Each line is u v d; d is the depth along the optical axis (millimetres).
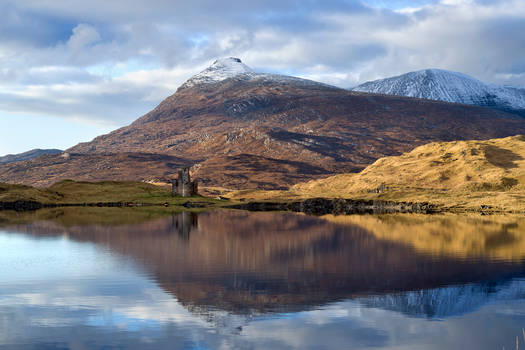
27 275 48219
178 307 36906
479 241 75250
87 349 28969
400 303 38094
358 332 31734
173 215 142625
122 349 28953
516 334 31375
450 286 43688
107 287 43188
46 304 37594
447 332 31766
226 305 37438
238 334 31281
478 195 188625
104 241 76438
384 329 32281
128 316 34719
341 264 55156
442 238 79875
